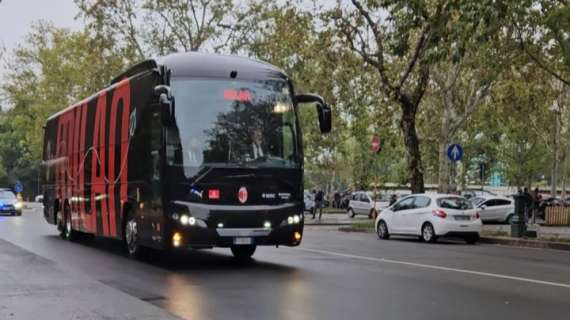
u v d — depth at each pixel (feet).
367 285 35.12
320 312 27.61
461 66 86.99
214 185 40.01
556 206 117.70
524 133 151.74
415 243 69.72
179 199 39.55
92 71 136.26
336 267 43.34
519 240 68.74
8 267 40.70
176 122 40.11
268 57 124.88
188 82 40.93
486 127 153.38
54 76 180.65
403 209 74.84
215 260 47.21
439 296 31.73
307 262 46.37
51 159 72.38
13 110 203.41
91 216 55.57
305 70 95.55
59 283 34.40
